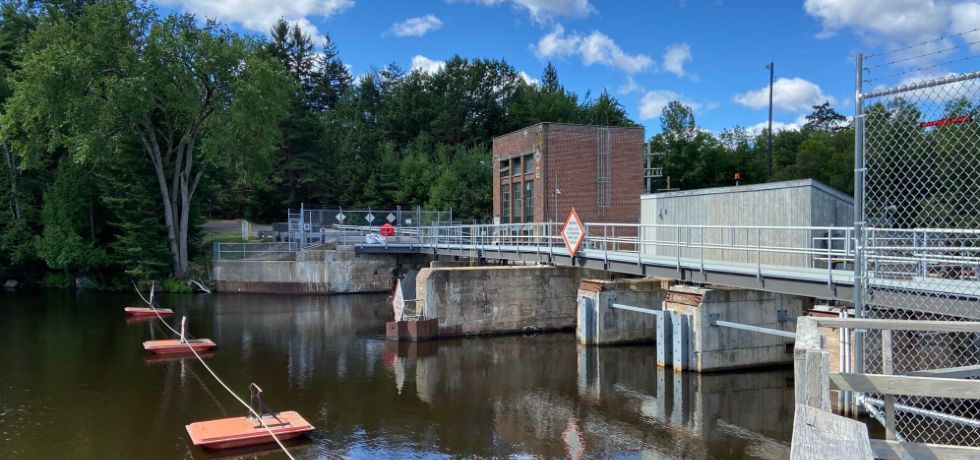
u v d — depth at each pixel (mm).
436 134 79750
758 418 15320
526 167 38938
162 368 20016
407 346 24000
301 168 62938
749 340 19625
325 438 13859
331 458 12695
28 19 43906
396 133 81688
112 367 20109
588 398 17078
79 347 23062
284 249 41531
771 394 17250
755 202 20141
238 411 15625
